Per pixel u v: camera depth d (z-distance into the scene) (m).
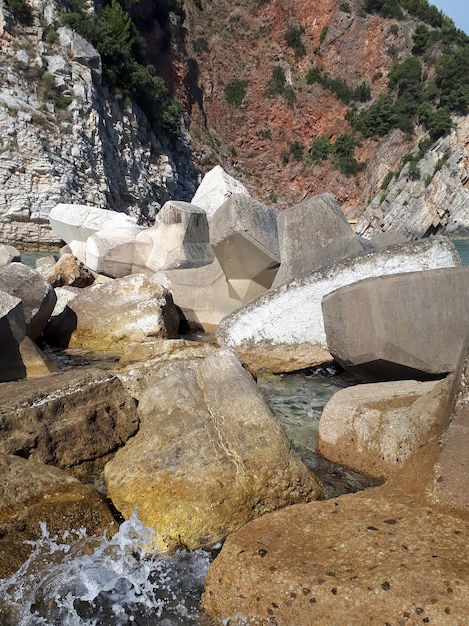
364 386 5.29
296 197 75.19
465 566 2.76
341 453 4.65
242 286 8.95
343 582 2.75
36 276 7.74
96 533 3.59
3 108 34.06
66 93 37.78
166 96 56.69
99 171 38.12
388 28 76.69
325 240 8.16
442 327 5.46
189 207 11.50
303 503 3.65
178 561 3.46
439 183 63.28
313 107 76.81
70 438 4.53
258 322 7.26
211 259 11.33
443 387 4.24
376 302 5.52
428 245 6.72
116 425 4.80
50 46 38.81
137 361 6.43
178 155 56.88
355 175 73.75
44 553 3.33
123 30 48.62
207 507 3.64
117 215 15.12
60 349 8.38
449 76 68.12
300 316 7.09
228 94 77.50
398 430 4.34
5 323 6.55
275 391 6.52
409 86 71.69
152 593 3.21
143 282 8.77
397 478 3.83
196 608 3.09
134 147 45.28
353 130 75.06
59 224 15.05
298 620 2.75
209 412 4.41
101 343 8.40
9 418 4.30
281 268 8.36
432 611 2.53
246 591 2.92
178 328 9.40
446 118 65.75
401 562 2.83
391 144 71.38
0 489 3.60
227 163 73.56
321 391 6.49
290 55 79.44
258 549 3.11
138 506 3.80
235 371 4.58
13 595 3.04
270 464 3.88
